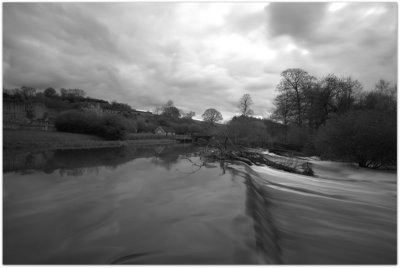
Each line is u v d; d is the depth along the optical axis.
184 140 58.12
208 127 74.94
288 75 39.94
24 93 63.38
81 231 4.93
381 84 34.12
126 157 20.36
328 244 5.11
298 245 5.00
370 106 30.34
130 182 9.85
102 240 4.52
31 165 14.05
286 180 12.61
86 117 40.97
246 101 55.59
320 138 21.61
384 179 14.76
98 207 6.53
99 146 32.88
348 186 12.06
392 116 17.69
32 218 5.69
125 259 3.84
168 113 102.94
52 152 21.77
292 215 6.94
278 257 4.33
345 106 32.03
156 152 26.84
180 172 12.47
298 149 33.22
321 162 19.09
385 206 8.38
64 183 9.56
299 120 38.28
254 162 18.30
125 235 4.71
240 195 7.39
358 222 6.57
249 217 5.37
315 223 6.35
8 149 22.23
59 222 5.45
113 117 43.47
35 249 4.21
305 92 36.66
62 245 4.36
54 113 52.22
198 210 6.04
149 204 6.74
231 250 3.92
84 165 14.67
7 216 5.82
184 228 4.93
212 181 9.95
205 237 4.47
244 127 45.28
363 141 17.22
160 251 4.04
